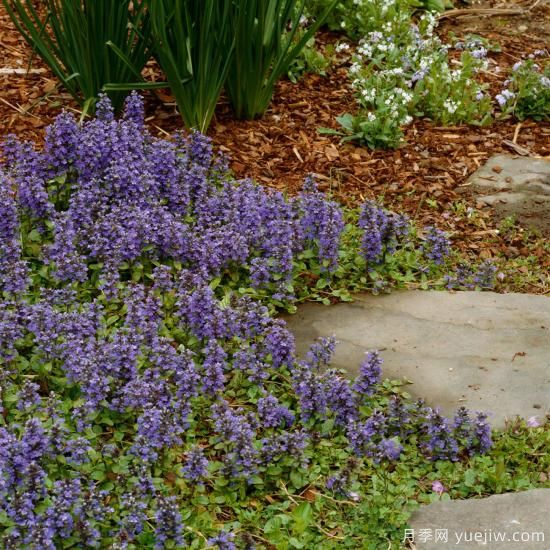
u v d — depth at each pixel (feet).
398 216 12.82
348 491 10.68
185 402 10.87
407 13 15.99
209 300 11.50
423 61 14.89
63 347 11.12
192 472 10.55
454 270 12.89
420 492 10.79
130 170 12.45
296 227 12.44
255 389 11.29
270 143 14.14
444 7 17.01
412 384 11.55
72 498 10.24
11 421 10.86
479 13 17.06
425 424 11.09
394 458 10.90
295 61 15.20
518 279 12.83
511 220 13.44
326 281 12.39
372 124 14.17
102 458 10.69
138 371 11.26
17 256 11.69
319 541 10.46
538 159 14.29
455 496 10.78
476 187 13.88
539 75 15.11
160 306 11.80
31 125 13.93
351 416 11.10
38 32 14.34
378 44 15.40
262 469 10.71
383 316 12.18
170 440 10.66
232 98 14.32
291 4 14.14
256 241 12.30
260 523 10.57
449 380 11.59
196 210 12.60
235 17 13.67
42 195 12.01
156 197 12.55
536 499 10.59
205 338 11.55
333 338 11.51
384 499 10.60
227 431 10.76
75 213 12.09
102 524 10.31
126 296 11.71
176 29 13.46
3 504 10.23
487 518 10.49
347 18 15.85
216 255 12.05
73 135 12.34
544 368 11.67
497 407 11.37
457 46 15.83
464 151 14.34
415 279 12.66
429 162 14.14
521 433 11.13
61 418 10.66
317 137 14.29
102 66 13.76
